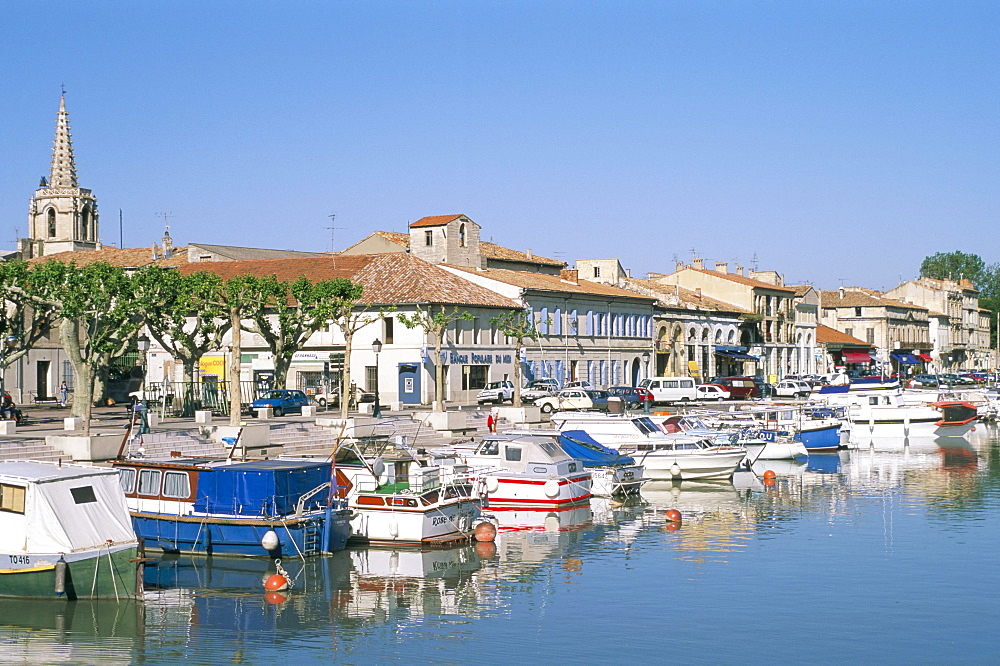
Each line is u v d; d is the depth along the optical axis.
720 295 116.50
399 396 74.62
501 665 23.42
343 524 34.47
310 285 67.19
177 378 78.62
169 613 27.30
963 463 58.97
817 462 60.25
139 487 34.00
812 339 130.38
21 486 27.30
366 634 25.62
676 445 51.19
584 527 39.03
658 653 24.12
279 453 47.06
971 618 26.64
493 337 79.81
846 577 30.81
